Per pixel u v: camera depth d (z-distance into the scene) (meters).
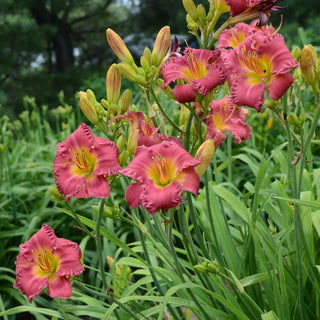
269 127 3.94
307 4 10.91
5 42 12.77
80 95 1.74
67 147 1.59
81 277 3.42
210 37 1.79
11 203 4.30
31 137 5.79
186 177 1.54
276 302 1.89
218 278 2.07
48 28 13.09
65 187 1.57
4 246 3.86
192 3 1.71
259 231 2.16
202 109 1.67
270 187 2.84
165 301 1.62
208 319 1.89
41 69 16.53
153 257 2.71
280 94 1.55
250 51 1.58
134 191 1.54
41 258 1.65
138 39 9.05
